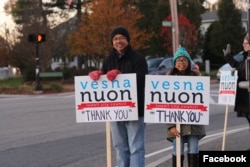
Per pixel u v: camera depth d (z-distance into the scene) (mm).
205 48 54969
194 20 51219
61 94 26500
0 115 16297
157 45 48000
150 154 9352
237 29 52188
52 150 10023
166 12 48406
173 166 6828
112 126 6492
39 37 26844
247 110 8297
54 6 50094
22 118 15359
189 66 6590
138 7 50188
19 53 40875
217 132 11852
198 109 5801
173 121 5863
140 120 6289
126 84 6047
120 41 6355
